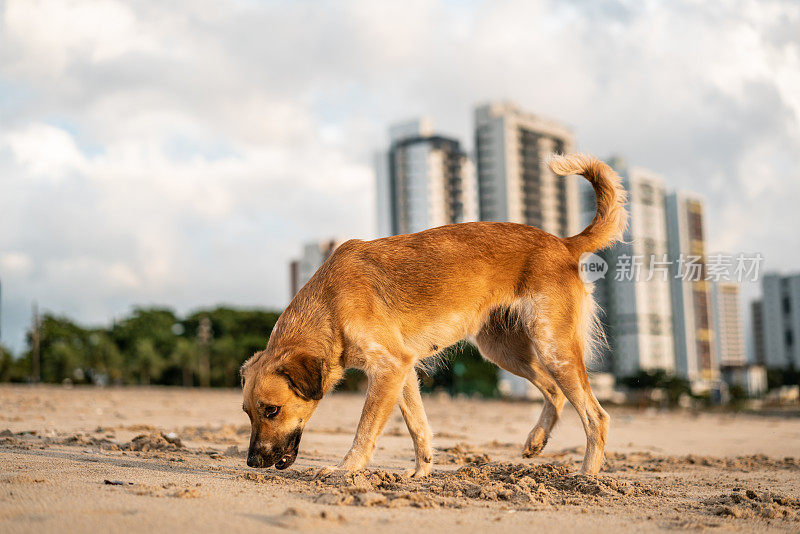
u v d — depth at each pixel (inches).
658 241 5442.9
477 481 236.7
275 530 148.3
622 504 207.8
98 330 3147.1
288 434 237.3
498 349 284.2
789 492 255.1
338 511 172.2
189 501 174.7
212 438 381.1
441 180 5315.0
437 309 255.9
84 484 195.8
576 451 421.7
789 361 6963.6
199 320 3412.9
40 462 238.8
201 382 3095.5
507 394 2883.9
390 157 5413.4
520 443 467.8
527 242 265.0
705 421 1080.2
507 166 4731.8
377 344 245.0
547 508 193.2
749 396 4805.6
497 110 4857.3
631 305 5403.5
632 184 5295.3
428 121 5452.8
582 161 282.8
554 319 257.1
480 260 258.8
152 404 817.5
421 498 194.1
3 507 159.9
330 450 362.6
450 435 510.9
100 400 863.7
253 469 255.4
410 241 262.1
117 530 143.0
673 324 5703.7
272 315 3506.4
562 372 256.2
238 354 3184.1
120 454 283.7
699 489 256.5
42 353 2938.0
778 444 534.6
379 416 240.5
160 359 3034.0
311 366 235.5
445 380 2733.8
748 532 170.1
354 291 248.1
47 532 139.8
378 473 233.9
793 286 7066.9
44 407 638.5
